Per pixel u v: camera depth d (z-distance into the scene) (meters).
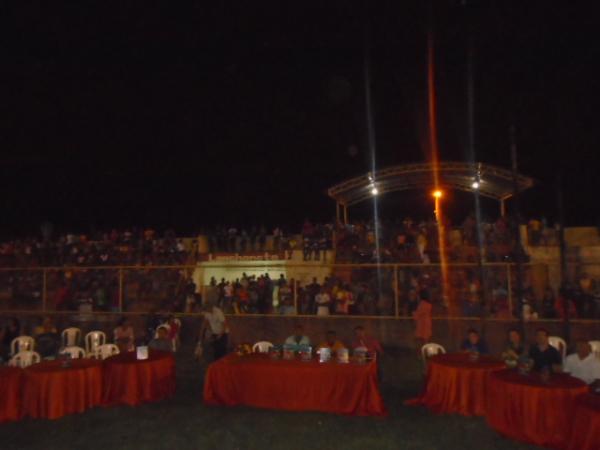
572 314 16.30
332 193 24.16
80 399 9.79
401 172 22.22
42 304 22.34
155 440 8.43
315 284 19.77
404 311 18.20
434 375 9.86
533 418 7.88
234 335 18.48
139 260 25.28
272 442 8.27
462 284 19.58
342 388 9.58
